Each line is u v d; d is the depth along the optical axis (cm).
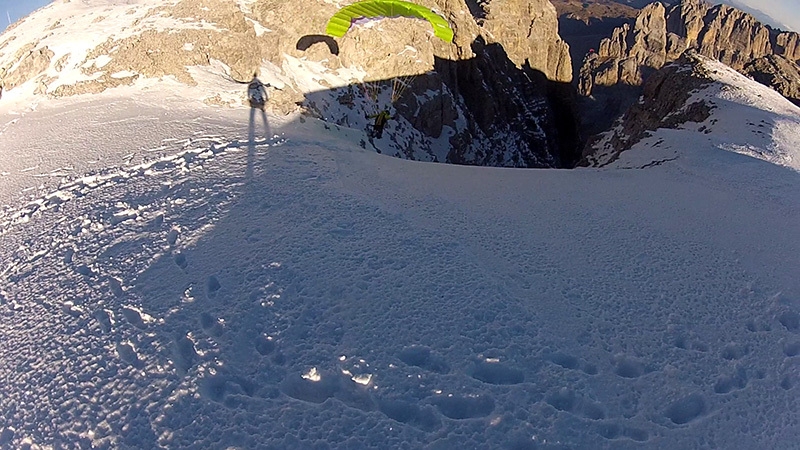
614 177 1289
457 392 525
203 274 720
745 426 496
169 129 1398
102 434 485
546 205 1009
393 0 2175
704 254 823
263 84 1916
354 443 471
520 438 477
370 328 609
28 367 571
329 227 835
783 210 1073
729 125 1973
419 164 1274
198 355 574
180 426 489
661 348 600
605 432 491
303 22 2434
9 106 1759
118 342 597
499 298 666
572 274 742
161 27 2036
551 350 588
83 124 1462
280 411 504
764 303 693
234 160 1175
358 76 2531
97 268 752
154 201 963
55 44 1984
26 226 924
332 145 1380
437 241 802
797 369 566
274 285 684
